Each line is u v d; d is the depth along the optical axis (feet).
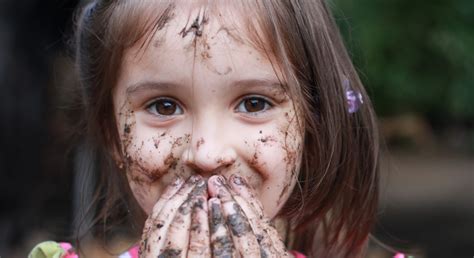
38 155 21.57
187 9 5.33
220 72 5.23
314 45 6.06
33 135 21.44
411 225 29.35
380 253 9.85
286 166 5.47
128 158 5.56
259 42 5.35
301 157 5.76
